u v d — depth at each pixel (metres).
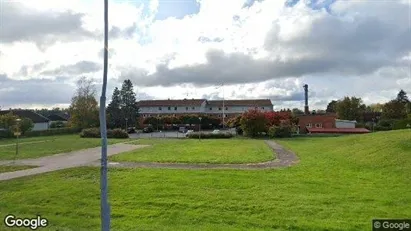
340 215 8.75
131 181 13.49
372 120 76.94
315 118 62.62
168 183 13.02
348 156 20.58
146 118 81.81
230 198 10.59
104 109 5.25
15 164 20.03
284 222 8.26
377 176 14.25
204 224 8.24
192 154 24.70
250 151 27.27
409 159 16.42
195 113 89.94
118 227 8.01
